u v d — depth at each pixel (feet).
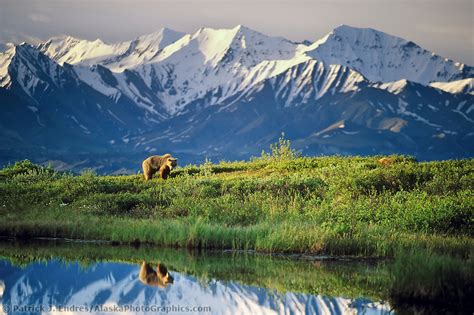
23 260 161.07
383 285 137.18
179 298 130.82
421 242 158.51
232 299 130.93
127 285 140.26
